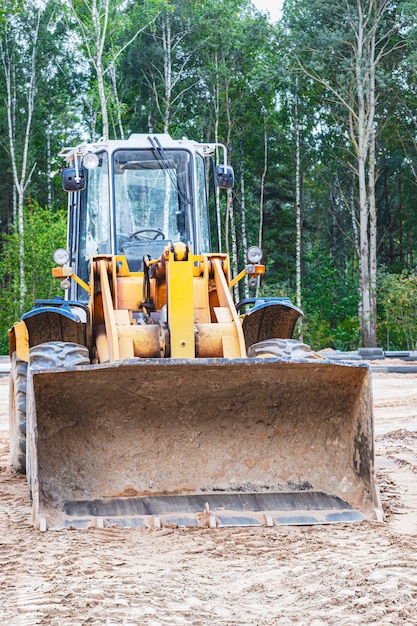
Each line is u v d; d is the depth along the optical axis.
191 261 7.36
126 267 8.12
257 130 48.19
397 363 26.44
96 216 8.85
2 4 43.84
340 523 6.47
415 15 39.03
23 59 45.72
